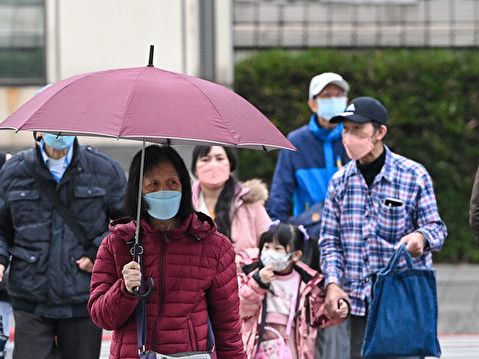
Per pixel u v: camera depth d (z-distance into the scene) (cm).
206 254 1137
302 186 1938
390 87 3384
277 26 3656
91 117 1038
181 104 1055
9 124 1085
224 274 1148
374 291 1493
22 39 2344
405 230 1549
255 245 1706
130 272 1087
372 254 1550
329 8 3681
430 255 1567
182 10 2328
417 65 3391
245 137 1064
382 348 1489
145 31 2323
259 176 3347
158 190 1120
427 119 3388
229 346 1169
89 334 1528
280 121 3369
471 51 3538
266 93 3359
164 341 1116
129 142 2277
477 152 3400
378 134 1545
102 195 1524
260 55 3394
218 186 1712
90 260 1512
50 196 1508
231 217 1700
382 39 3669
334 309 1520
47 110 1058
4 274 1577
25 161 1515
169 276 1120
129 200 1136
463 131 3400
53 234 1505
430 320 1499
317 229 1848
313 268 1659
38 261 1499
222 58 2333
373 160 1557
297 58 3381
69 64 2328
